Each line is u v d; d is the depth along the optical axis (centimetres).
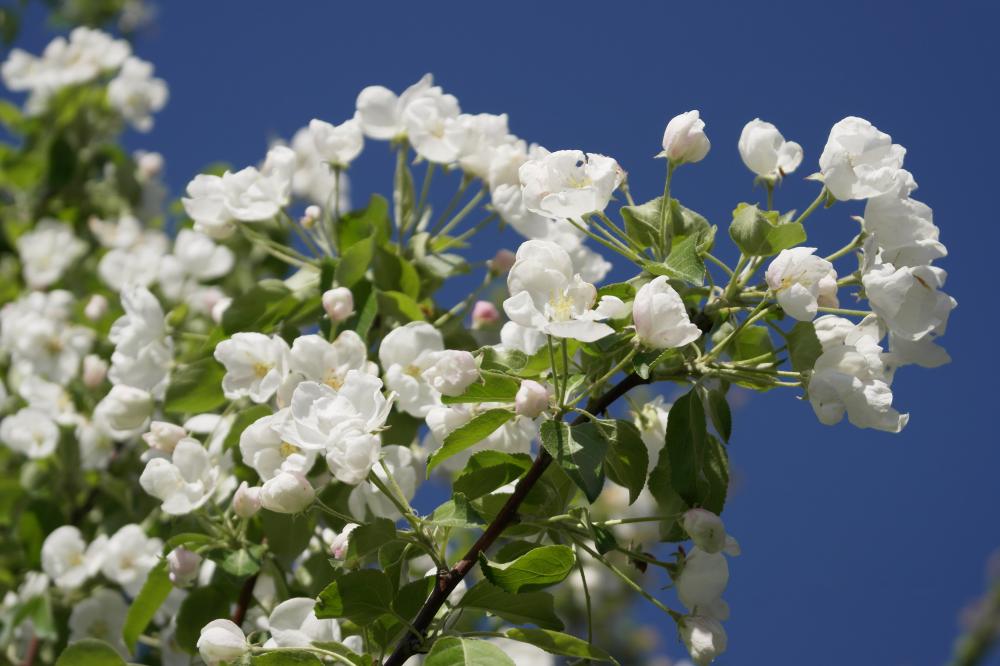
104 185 202
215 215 149
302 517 144
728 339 133
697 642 132
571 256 148
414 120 149
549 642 132
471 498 135
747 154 137
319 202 170
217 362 148
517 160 148
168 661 152
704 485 132
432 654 129
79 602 159
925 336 134
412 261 151
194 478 142
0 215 202
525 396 131
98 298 171
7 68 205
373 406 133
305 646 134
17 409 173
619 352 134
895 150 134
